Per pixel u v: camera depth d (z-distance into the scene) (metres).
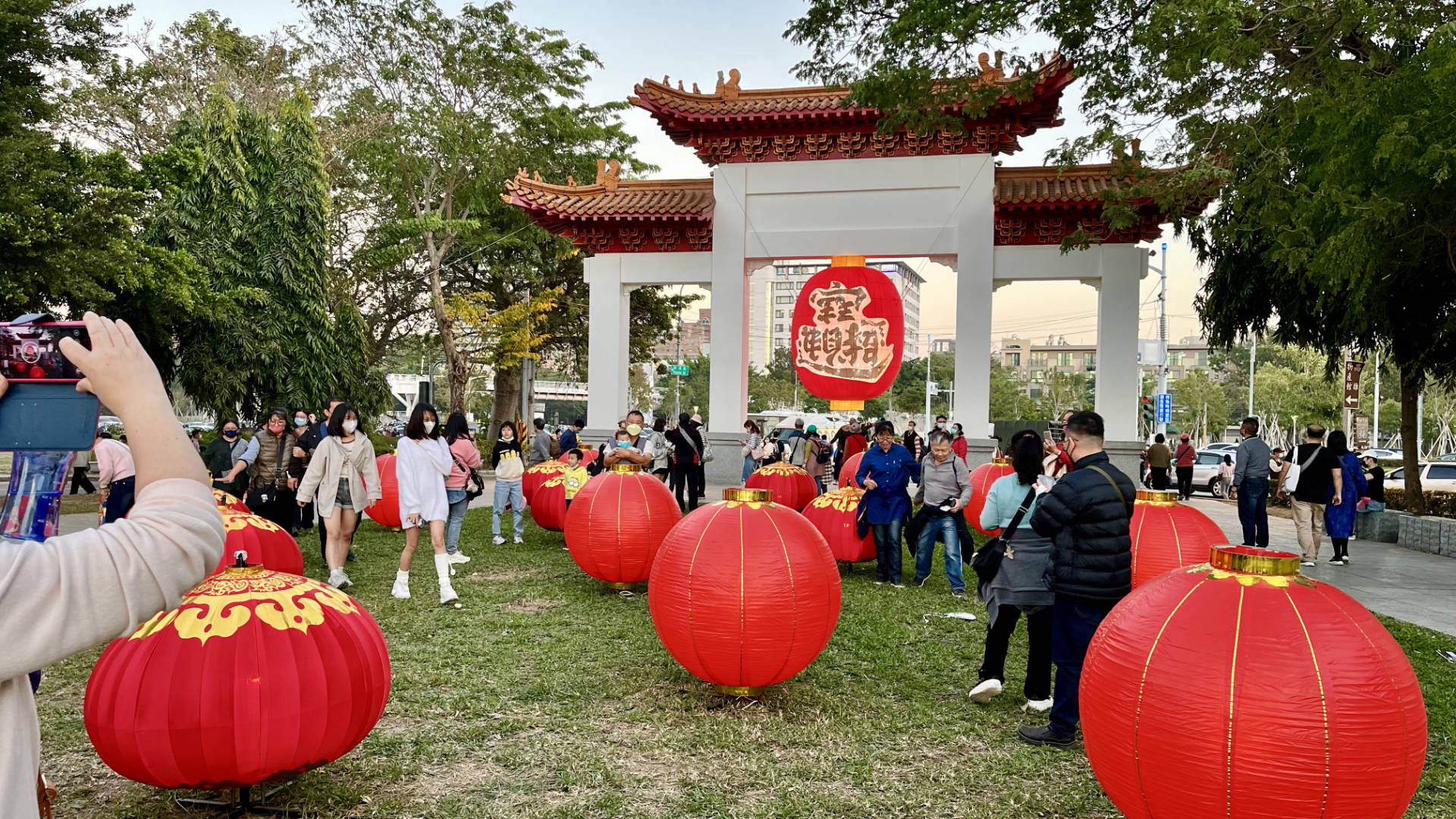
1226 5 8.16
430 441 8.35
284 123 22.69
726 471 20.61
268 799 4.09
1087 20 10.91
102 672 3.66
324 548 10.05
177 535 1.55
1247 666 3.11
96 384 1.65
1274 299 16.27
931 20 11.33
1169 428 72.25
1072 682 4.92
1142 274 18.77
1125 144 10.80
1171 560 6.73
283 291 22.14
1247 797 3.05
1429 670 6.50
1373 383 51.53
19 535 1.74
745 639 5.15
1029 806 4.20
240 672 3.59
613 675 6.09
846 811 4.12
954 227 19.45
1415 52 9.13
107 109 23.98
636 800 4.20
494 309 33.84
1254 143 9.61
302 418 10.23
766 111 19.53
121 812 3.97
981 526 5.67
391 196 30.84
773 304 115.31
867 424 19.97
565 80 30.16
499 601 8.39
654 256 21.38
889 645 7.05
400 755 4.67
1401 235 9.43
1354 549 13.49
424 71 27.56
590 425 21.56
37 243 13.65
